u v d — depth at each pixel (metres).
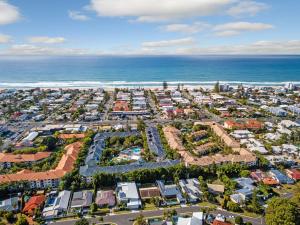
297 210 133.50
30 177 178.50
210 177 192.62
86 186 178.12
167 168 189.50
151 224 140.62
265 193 169.38
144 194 168.50
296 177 190.25
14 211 154.25
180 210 155.88
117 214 152.50
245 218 148.12
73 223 145.50
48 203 161.38
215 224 138.75
